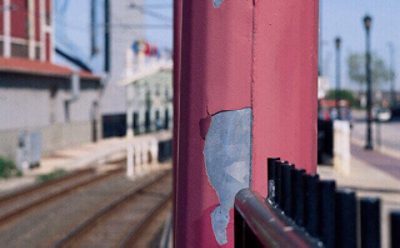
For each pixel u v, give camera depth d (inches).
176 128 105.1
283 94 88.3
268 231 61.3
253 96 87.7
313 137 92.1
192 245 90.5
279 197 78.7
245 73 88.0
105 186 947.3
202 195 89.5
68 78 1701.5
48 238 544.7
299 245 50.6
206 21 89.5
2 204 732.7
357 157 1210.6
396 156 1239.5
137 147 1182.9
